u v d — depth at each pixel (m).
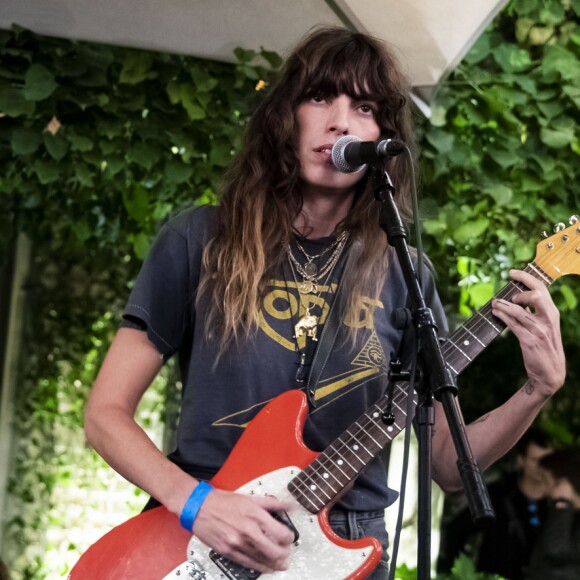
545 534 6.05
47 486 7.63
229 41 4.96
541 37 5.83
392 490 2.77
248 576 2.51
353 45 2.91
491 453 2.77
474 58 5.71
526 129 5.80
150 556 2.56
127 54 5.32
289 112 2.88
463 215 5.68
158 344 2.77
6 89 5.21
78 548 7.70
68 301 7.53
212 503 2.48
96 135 5.41
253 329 2.72
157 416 7.56
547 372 2.66
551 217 5.80
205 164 5.50
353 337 2.75
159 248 2.83
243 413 2.69
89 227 6.05
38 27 4.94
